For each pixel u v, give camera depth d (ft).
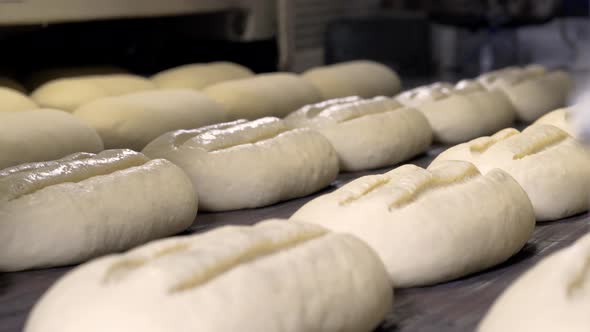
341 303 3.03
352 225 3.48
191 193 4.17
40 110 5.11
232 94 5.96
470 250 3.52
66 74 6.27
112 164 4.09
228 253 2.89
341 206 3.54
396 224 3.48
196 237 3.06
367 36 10.77
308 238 3.13
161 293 2.70
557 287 2.72
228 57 6.84
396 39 10.96
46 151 4.83
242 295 2.77
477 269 3.58
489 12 10.66
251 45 6.74
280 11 6.77
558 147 4.20
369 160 4.96
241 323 2.72
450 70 12.02
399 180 3.60
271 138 4.59
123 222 3.93
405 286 3.50
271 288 2.85
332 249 3.10
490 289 3.49
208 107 5.69
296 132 4.66
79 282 2.83
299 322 2.87
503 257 3.63
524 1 10.61
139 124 5.34
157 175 4.10
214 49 6.88
